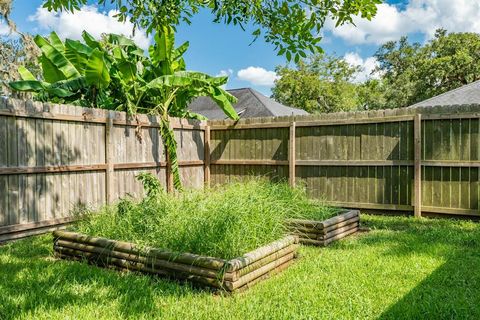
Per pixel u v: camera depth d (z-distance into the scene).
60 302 2.47
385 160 6.12
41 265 3.31
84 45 6.57
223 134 7.80
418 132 5.80
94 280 2.89
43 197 4.90
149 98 7.35
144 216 3.77
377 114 6.19
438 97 9.40
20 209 4.61
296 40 3.69
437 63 21.72
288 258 3.46
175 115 7.91
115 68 6.72
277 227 3.70
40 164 4.87
